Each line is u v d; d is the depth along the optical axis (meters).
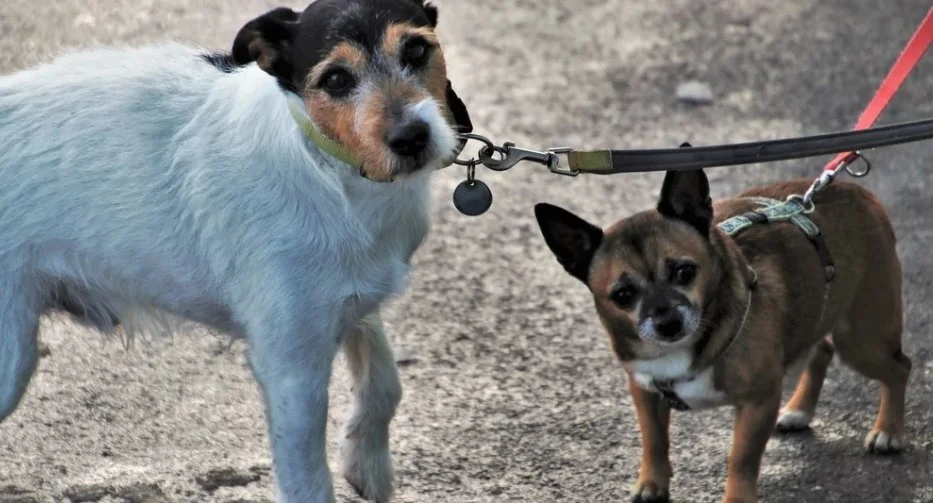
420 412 8.77
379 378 7.41
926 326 9.78
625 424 8.66
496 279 10.70
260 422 8.62
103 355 9.29
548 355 9.57
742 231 7.77
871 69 15.01
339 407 8.84
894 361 8.16
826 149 6.91
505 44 15.70
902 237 11.21
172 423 8.55
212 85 6.75
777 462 8.23
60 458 8.05
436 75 6.17
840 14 16.75
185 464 8.05
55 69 6.95
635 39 15.96
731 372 7.29
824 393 9.04
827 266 7.74
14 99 6.77
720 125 13.62
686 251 7.22
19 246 6.62
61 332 9.52
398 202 6.52
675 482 8.02
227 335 7.49
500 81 14.66
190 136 6.62
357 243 6.48
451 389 9.08
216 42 13.98
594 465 8.20
